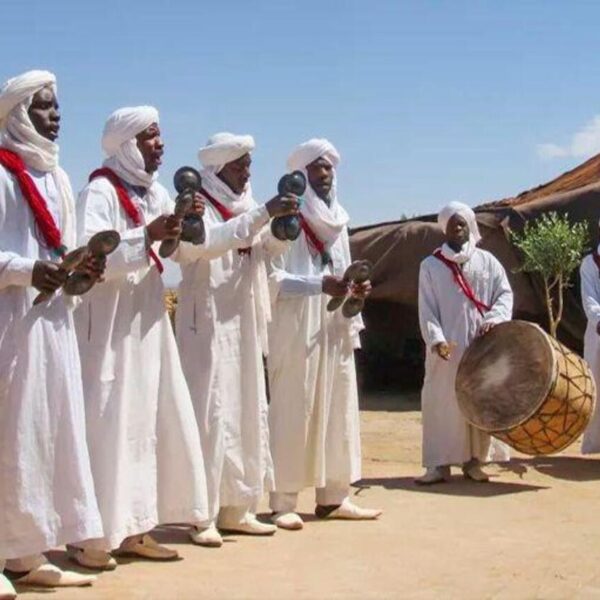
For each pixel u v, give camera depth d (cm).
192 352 695
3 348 551
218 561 650
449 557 666
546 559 662
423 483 943
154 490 628
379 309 1678
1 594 538
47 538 550
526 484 943
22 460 547
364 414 1475
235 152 707
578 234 1480
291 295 748
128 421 618
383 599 571
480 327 953
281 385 765
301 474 764
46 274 534
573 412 905
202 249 671
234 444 707
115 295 618
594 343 1057
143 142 640
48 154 577
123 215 635
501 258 1523
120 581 596
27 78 567
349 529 751
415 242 1551
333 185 793
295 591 584
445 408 949
